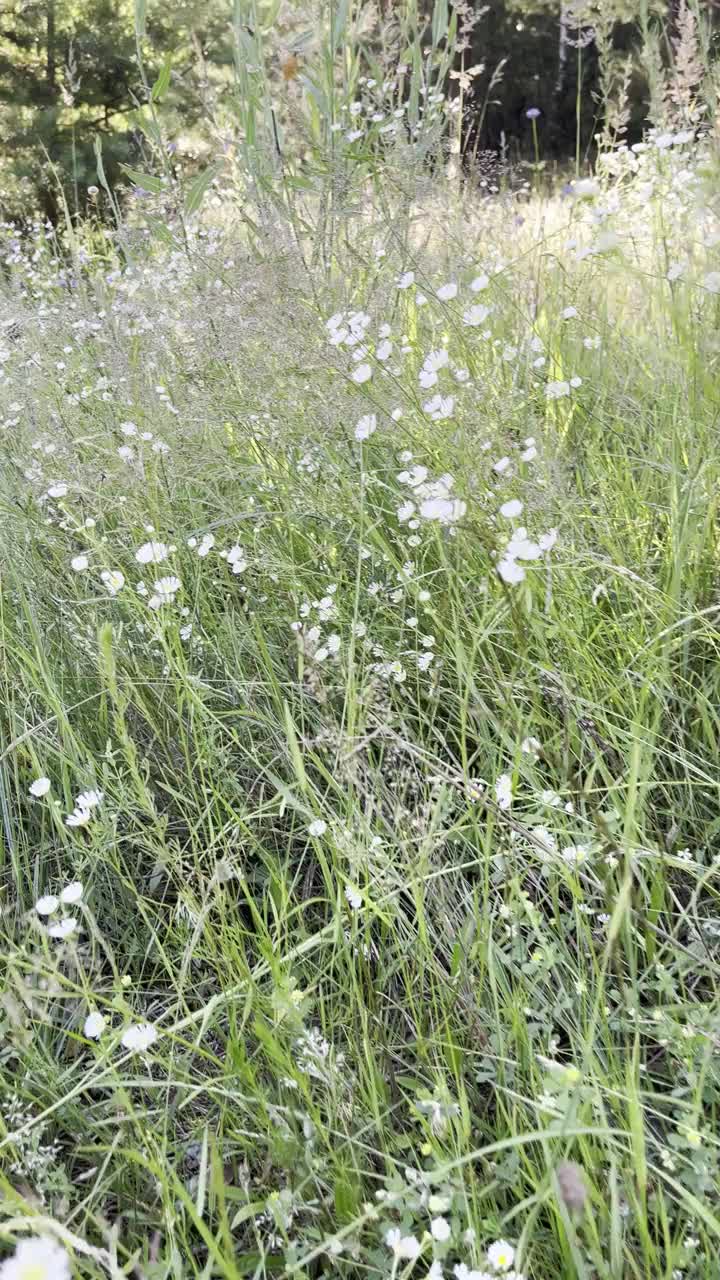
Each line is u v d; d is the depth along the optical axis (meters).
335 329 2.28
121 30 10.07
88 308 3.38
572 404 2.43
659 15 3.25
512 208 3.49
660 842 1.48
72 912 1.70
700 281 2.27
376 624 2.10
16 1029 1.21
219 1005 1.43
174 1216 1.06
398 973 1.51
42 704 2.14
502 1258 0.94
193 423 2.47
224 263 2.97
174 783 1.93
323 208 2.97
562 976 1.43
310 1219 1.19
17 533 2.46
